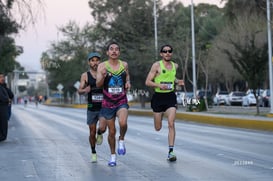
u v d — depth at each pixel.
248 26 78.50
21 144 28.56
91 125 19.83
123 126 18.05
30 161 21.19
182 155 22.30
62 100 171.62
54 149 25.70
